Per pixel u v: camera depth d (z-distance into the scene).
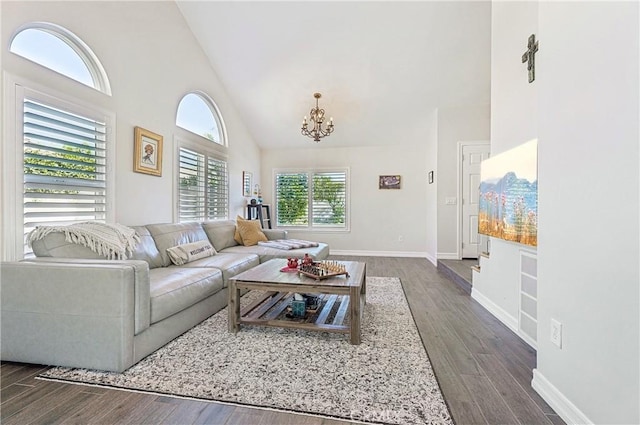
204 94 4.48
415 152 6.26
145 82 3.29
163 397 1.55
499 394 1.58
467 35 3.91
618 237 1.12
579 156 1.33
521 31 2.28
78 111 2.52
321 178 6.59
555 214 1.50
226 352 2.04
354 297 2.17
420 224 6.24
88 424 1.36
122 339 1.77
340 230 6.52
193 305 2.48
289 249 4.10
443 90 4.82
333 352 2.04
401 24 3.82
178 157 3.87
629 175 1.07
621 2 1.11
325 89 4.93
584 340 1.29
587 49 1.28
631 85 1.06
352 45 4.14
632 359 1.06
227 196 5.20
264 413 1.43
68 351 1.82
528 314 2.18
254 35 4.12
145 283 1.91
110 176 2.82
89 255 2.24
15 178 2.08
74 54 2.61
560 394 1.43
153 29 3.41
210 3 3.77
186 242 3.45
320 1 3.65
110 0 2.85
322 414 1.43
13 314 1.87
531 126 2.12
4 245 2.02
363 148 6.45
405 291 3.58
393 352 2.04
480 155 5.09
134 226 2.97
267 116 5.67
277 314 2.56
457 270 4.17
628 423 1.07
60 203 2.40
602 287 1.19
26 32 2.23
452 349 2.09
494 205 2.71
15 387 1.63
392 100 5.09
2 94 2.01
